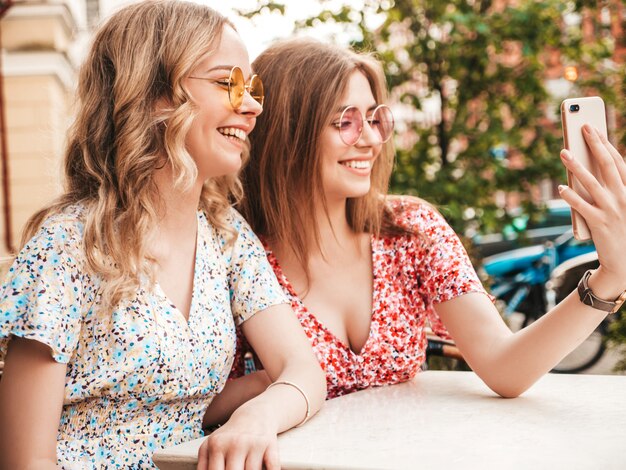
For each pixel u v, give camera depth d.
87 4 12.09
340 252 2.21
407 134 6.10
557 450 1.32
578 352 6.05
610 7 5.71
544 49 5.99
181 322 1.71
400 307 2.18
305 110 2.17
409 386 2.02
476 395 1.85
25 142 9.20
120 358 1.62
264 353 1.89
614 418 1.54
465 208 5.73
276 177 2.21
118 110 1.77
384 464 1.27
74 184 1.81
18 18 9.17
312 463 1.30
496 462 1.26
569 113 1.61
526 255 8.38
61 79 9.79
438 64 5.88
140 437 1.67
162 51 1.78
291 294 2.17
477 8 5.89
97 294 1.64
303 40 2.29
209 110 1.79
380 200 2.27
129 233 1.68
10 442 1.51
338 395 2.12
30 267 1.59
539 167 5.91
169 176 1.79
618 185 1.56
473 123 6.15
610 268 1.60
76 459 1.62
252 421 1.47
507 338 1.85
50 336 1.54
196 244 1.87
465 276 2.07
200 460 1.39
